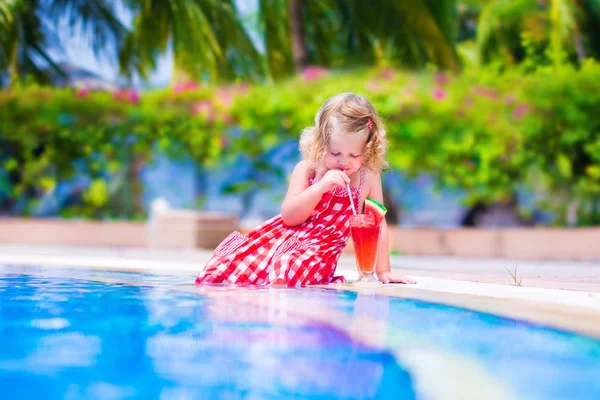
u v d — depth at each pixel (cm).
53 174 981
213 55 1031
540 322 150
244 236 260
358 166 255
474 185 877
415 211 918
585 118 862
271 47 1039
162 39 1034
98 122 966
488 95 874
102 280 259
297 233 258
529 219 907
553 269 451
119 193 980
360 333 138
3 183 987
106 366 110
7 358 116
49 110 968
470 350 123
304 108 903
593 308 170
